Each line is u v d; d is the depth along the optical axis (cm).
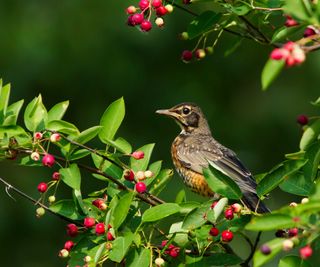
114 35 1962
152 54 1975
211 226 815
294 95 2000
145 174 854
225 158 1186
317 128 793
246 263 831
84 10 1969
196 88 2012
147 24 880
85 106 1966
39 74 1944
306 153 787
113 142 834
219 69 2056
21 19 1956
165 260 838
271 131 2002
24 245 1841
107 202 869
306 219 636
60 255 848
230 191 800
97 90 1972
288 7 630
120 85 1970
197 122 1273
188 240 824
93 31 1961
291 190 808
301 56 594
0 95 861
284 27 785
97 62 1961
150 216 791
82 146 842
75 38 1955
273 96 2012
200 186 1198
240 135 2008
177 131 1978
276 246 616
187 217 793
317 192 669
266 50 2055
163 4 908
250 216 817
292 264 747
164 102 1988
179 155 1220
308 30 740
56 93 1958
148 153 893
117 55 1964
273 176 785
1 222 1816
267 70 602
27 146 837
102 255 793
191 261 829
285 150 1988
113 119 875
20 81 1934
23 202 1836
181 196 955
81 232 856
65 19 1969
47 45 1948
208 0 886
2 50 1934
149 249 805
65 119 1956
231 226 815
